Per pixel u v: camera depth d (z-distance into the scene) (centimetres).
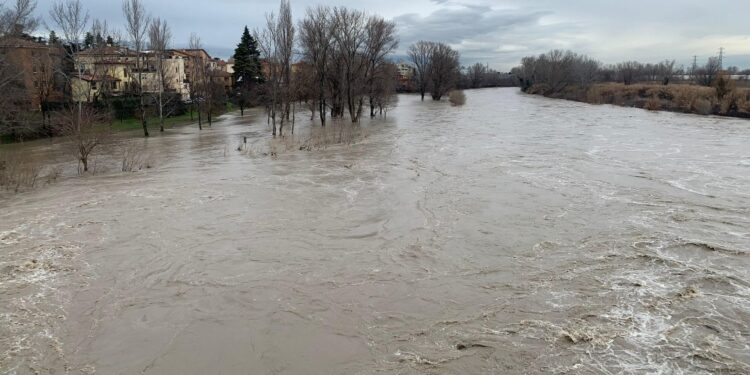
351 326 1076
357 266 1384
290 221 1778
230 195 2145
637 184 2222
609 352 964
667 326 1052
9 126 4016
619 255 1423
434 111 7112
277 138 4094
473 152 3167
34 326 1084
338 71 5356
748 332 1028
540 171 2530
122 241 1588
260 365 948
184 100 8262
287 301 1188
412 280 1291
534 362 937
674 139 3616
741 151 3053
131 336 1048
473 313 1120
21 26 3912
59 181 2519
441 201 1995
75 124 2881
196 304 1180
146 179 2525
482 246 1514
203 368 941
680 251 1445
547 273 1319
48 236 1638
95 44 6056
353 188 2255
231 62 12962
